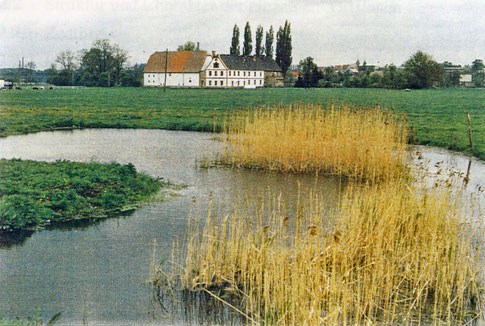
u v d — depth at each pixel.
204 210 15.70
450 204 12.43
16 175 17.92
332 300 9.18
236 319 9.12
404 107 61.34
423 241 10.89
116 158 25.27
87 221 14.65
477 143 31.36
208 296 9.98
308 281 9.30
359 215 11.77
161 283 10.49
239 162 23.53
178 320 8.98
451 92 104.75
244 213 15.21
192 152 27.56
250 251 10.59
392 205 11.69
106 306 9.34
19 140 31.91
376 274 9.86
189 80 153.25
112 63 149.25
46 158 24.66
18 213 14.27
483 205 16.67
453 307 9.80
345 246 10.32
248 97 82.31
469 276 10.62
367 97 81.19
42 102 67.25
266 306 8.90
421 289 9.54
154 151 27.81
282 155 22.72
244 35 168.62
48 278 10.55
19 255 11.93
